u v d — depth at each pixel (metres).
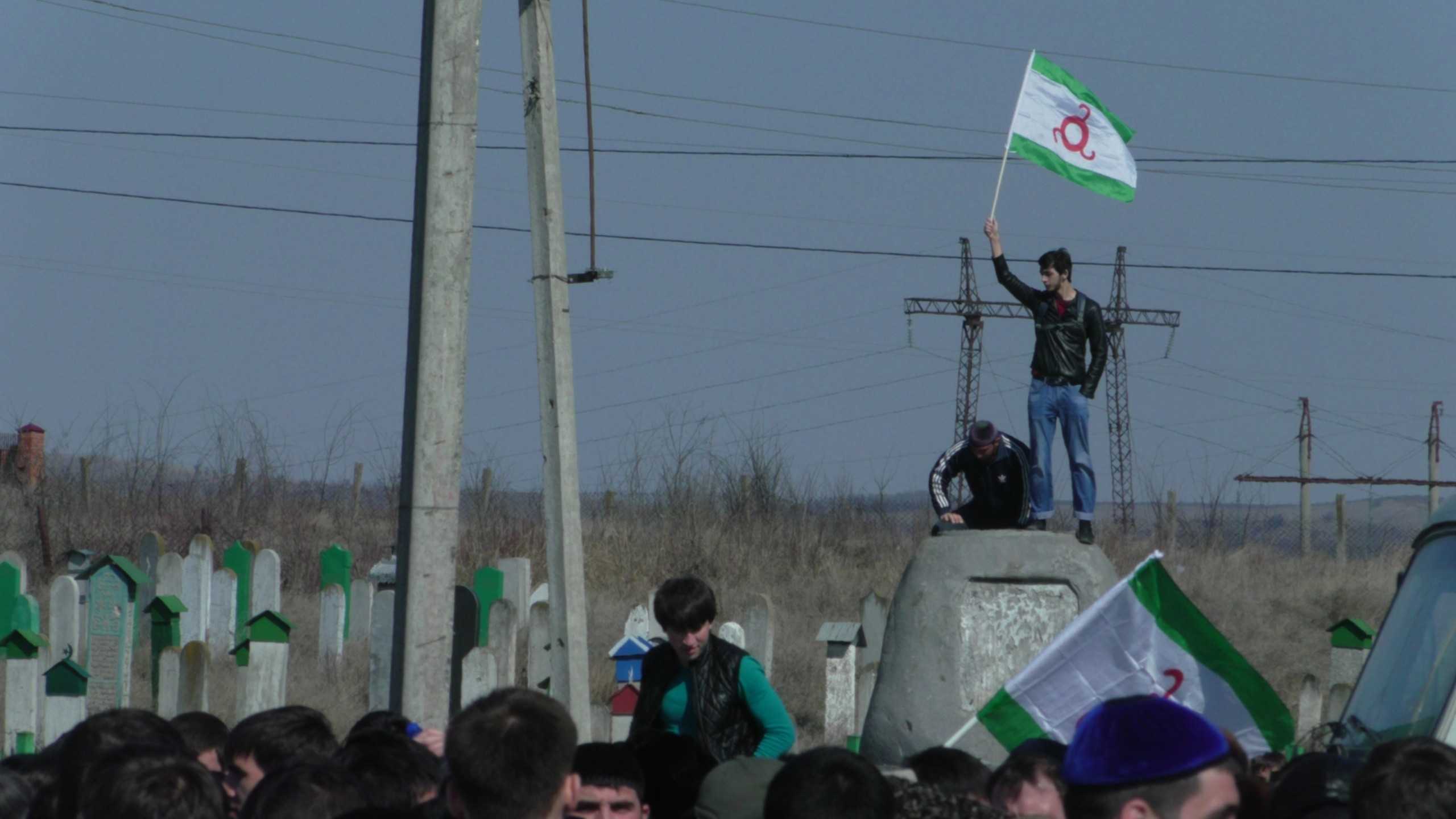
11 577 31.50
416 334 16.45
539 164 19.14
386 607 26.78
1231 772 7.38
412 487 16.31
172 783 8.99
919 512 65.19
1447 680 13.10
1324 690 39.03
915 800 9.18
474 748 8.33
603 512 59.12
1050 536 20.41
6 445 81.62
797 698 34.31
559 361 19.05
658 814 12.75
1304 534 72.56
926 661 20.11
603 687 32.81
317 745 11.25
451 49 16.48
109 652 28.84
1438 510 15.18
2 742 27.38
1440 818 8.21
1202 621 13.64
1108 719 7.51
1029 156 23.94
